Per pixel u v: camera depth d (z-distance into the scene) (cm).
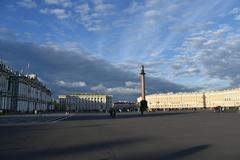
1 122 4828
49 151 1543
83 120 5497
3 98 10062
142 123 4234
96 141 2005
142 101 10881
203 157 1327
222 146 1675
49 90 18275
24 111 12194
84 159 1300
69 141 2012
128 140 2048
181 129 2975
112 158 1322
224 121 4419
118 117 6975
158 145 1758
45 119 6025
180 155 1388
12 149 1625
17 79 11231
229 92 18988
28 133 2692
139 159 1292
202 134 2406
